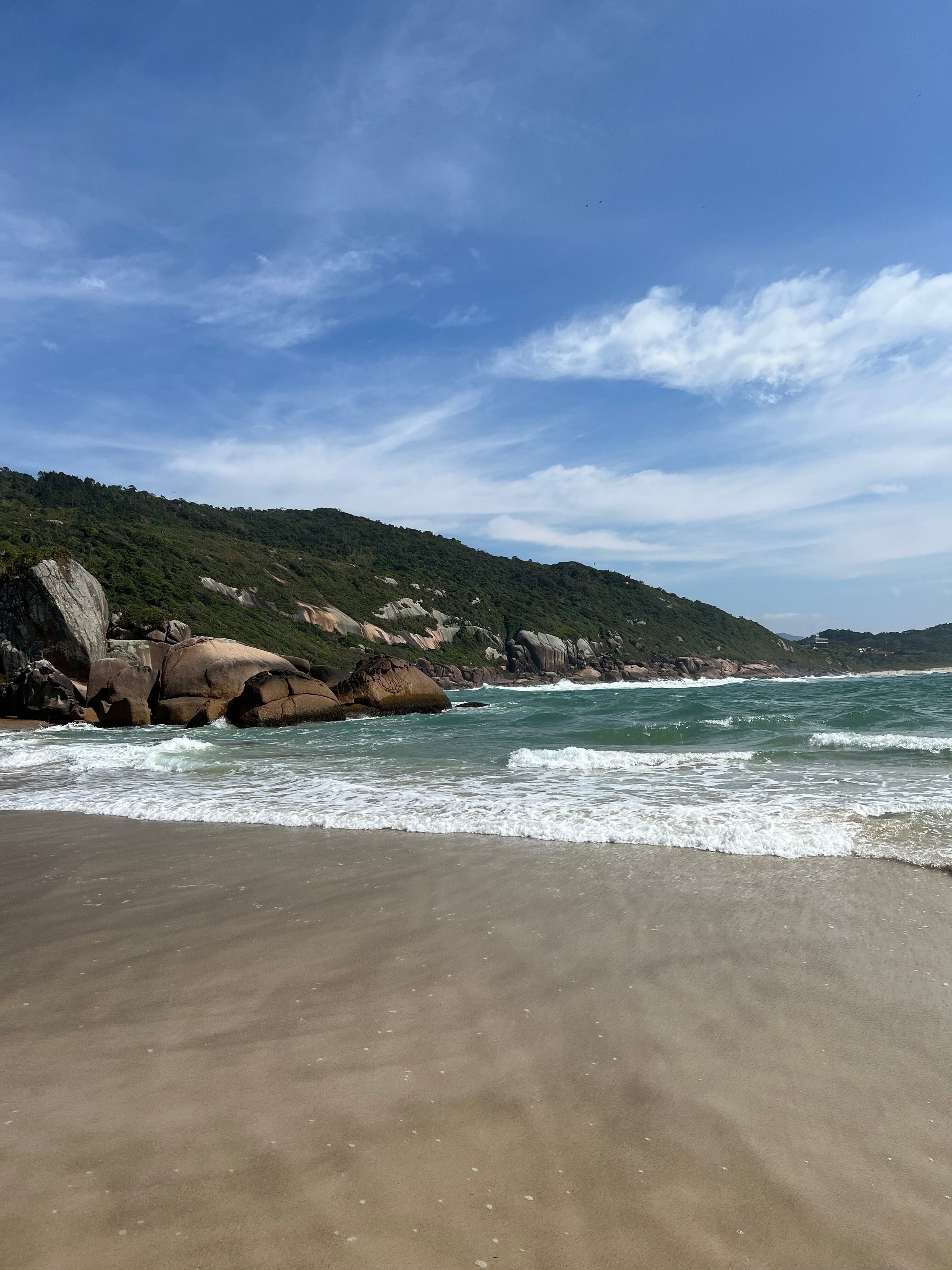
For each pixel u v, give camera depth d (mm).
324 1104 2600
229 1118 2508
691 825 7023
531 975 3781
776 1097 2629
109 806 9391
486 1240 1922
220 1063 2916
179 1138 2387
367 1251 1875
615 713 21406
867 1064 2844
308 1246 1890
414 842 6938
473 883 5492
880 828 6664
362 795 9461
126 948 4340
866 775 9516
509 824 7375
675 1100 2613
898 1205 2066
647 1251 1892
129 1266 1805
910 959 3869
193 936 4527
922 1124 2449
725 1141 2369
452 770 11516
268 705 23719
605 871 5727
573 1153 2312
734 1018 3260
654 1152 2312
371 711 26844
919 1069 2795
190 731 23344
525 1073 2818
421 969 3893
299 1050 3021
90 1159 2275
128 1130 2439
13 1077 2822
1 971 4027
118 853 6895
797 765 10586
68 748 17547
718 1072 2809
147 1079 2789
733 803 7949
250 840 7234
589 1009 3369
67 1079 2795
